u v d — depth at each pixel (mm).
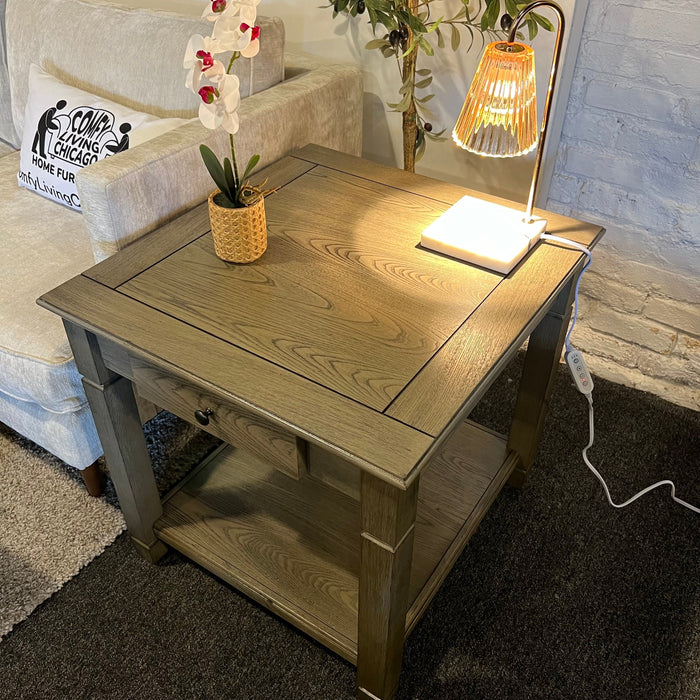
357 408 927
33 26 1801
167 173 1312
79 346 1161
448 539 1391
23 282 1480
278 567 1344
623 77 1577
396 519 935
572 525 1531
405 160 1731
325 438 889
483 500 1463
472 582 1424
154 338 1038
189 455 1652
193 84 1030
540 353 1370
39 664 1302
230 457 1580
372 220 1299
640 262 1777
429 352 1009
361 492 947
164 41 1602
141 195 1280
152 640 1335
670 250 1721
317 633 1240
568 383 1862
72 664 1302
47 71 1790
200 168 1373
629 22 1508
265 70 1557
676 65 1505
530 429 1493
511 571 1443
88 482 1545
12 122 2025
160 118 1563
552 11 1493
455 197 1367
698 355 1802
